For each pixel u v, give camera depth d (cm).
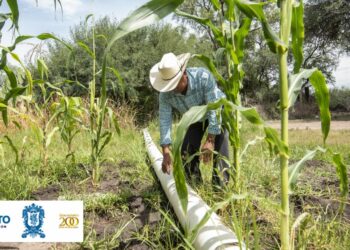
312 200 284
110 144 589
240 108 140
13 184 323
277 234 215
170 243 196
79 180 365
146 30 1496
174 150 136
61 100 357
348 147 538
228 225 205
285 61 139
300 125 1477
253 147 499
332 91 2777
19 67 364
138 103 1391
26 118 315
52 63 1259
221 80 237
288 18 138
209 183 310
